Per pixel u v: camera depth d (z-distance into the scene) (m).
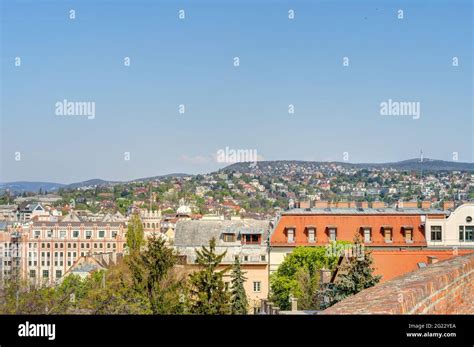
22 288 42.91
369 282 48.59
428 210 105.12
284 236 97.75
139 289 53.16
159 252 55.81
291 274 82.81
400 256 59.50
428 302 13.58
